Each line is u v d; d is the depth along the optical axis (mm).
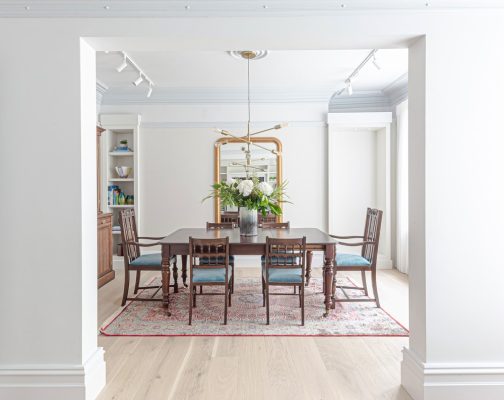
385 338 3240
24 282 2229
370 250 4168
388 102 6105
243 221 4148
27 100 2225
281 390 2395
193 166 5965
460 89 2230
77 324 2227
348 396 2328
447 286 2232
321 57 4473
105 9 2232
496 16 2234
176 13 2246
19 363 2225
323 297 4430
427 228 2234
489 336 2229
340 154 6363
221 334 3322
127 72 5027
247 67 4844
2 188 2232
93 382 2289
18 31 2217
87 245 2305
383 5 2244
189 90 5820
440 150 2236
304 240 3512
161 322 3623
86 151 2307
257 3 2256
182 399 2287
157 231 5992
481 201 2232
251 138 5930
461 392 2180
